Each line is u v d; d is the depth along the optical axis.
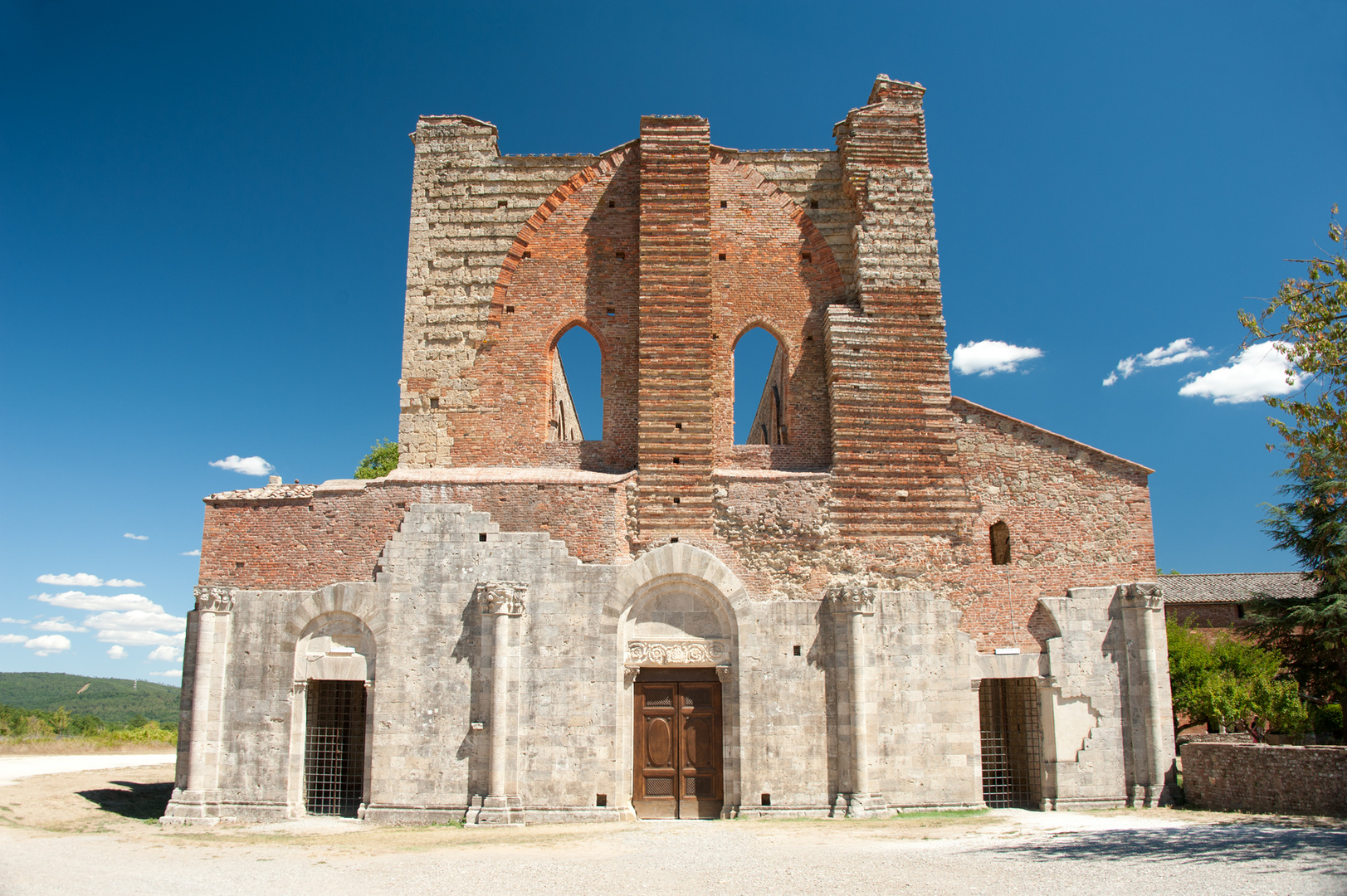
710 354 28.94
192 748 25.36
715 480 27.89
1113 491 28.45
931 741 26.27
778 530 27.56
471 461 29.59
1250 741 33.00
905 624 26.86
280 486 27.72
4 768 35.94
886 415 28.81
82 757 44.09
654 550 26.73
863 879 16.02
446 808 24.83
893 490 28.22
